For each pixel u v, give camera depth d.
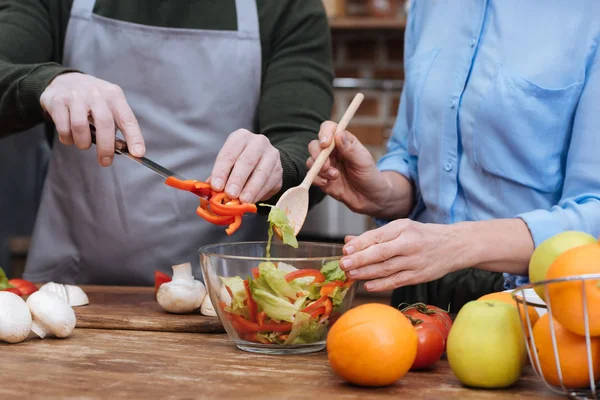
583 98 1.16
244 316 0.97
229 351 1.00
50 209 1.71
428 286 1.30
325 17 1.71
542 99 1.19
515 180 1.23
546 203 1.24
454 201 1.32
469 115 1.26
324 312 0.97
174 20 1.64
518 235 1.06
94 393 0.80
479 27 1.27
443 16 1.35
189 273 1.24
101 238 1.67
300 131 1.56
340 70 3.25
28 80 1.30
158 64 1.64
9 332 1.02
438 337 0.91
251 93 1.68
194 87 1.65
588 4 1.19
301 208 1.17
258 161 1.15
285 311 0.95
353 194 1.41
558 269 0.77
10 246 2.74
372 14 3.12
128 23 1.63
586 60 1.17
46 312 1.05
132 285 1.69
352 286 1.00
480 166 1.27
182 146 1.66
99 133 1.15
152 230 1.65
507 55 1.23
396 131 1.53
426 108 1.33
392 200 1.42
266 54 1.67
